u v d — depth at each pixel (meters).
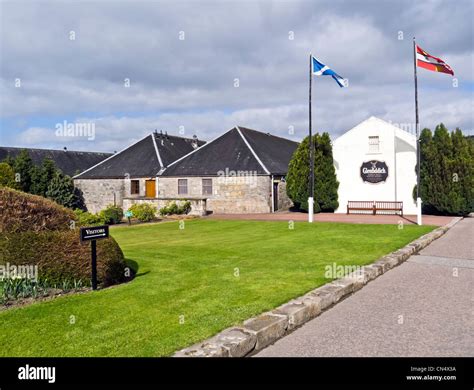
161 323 5.34
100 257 7.40
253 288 7.04
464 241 13.94
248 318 5.52
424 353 4.76
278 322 5.29
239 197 28.02
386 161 25.08
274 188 28.73
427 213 24.64
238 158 29.36
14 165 30.70
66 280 7.18
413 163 24.38
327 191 26.17
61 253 7.20
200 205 25.70
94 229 7.11
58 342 4.78
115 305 6.10
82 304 6.13
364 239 13.51
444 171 23.39
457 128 23.67
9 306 6.20
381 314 6.16
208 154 31.08
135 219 24.02
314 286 7.20
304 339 5.21
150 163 32.41
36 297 6.66
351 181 25.98
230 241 13.88
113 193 32.31
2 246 6.84
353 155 25.91
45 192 31.05
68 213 7.93
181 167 30.66
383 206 25.11
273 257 10.20
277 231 16.97
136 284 7.37
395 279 8.43
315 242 13.06
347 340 5.15
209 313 5.72
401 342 5.07
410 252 11.18
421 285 7.91
